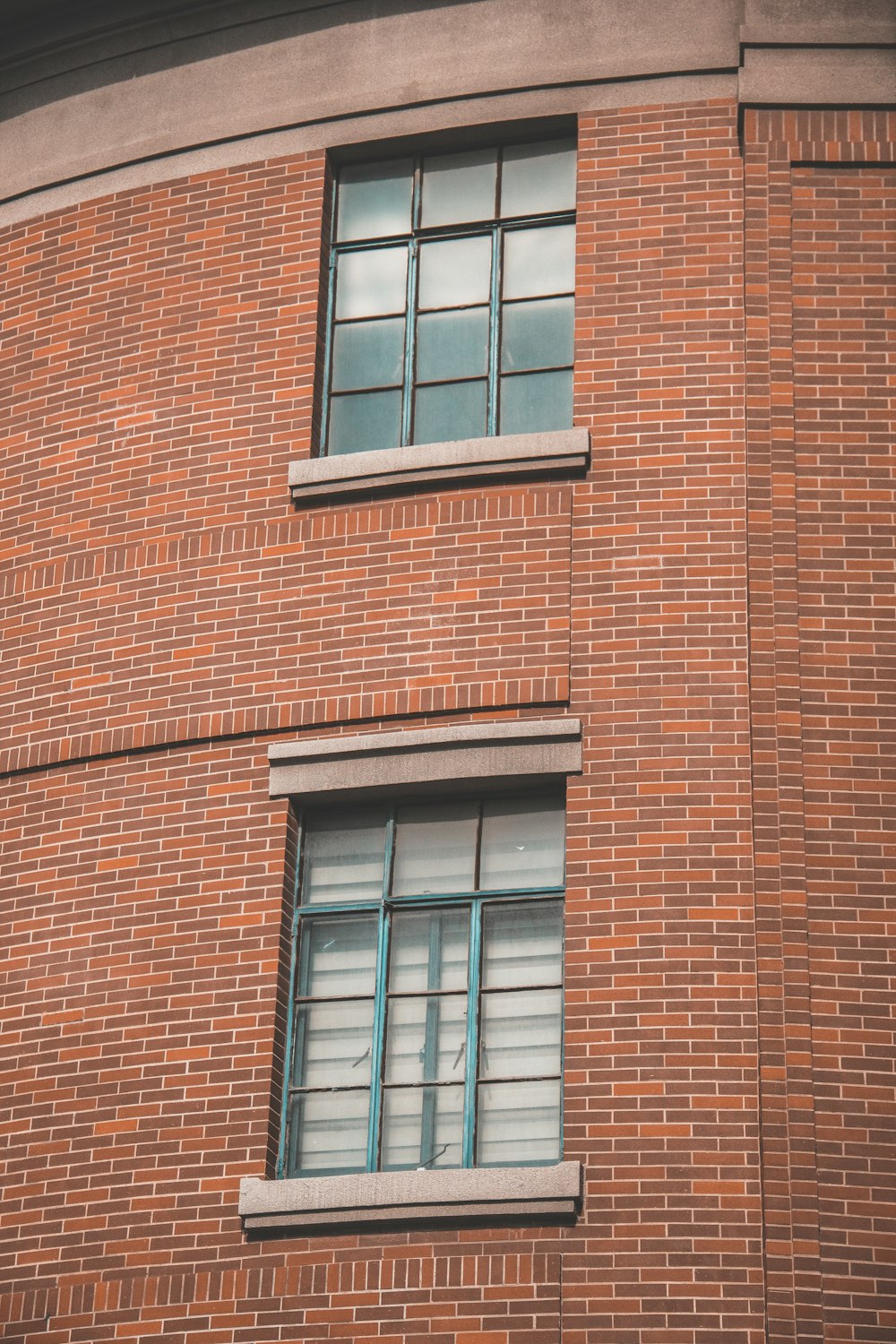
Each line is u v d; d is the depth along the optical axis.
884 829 12.88
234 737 14.17
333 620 14.20
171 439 15.29
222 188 16.00
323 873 13.85
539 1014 13.12
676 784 13.15
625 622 13.66
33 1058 13.67
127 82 16.62
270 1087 13.05
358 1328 12.12
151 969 13.63
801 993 12.40
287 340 15.31
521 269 15.35
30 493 15.63
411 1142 12.97
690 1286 11.79
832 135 14.78
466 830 13.74
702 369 14.31
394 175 15.88
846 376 14.17
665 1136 12.18
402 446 14.83
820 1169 11.95
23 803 14.61
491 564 14.05
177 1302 12.52
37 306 16.31
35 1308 12.80
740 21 15.27
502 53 15.60
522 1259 12.04
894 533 13.71
